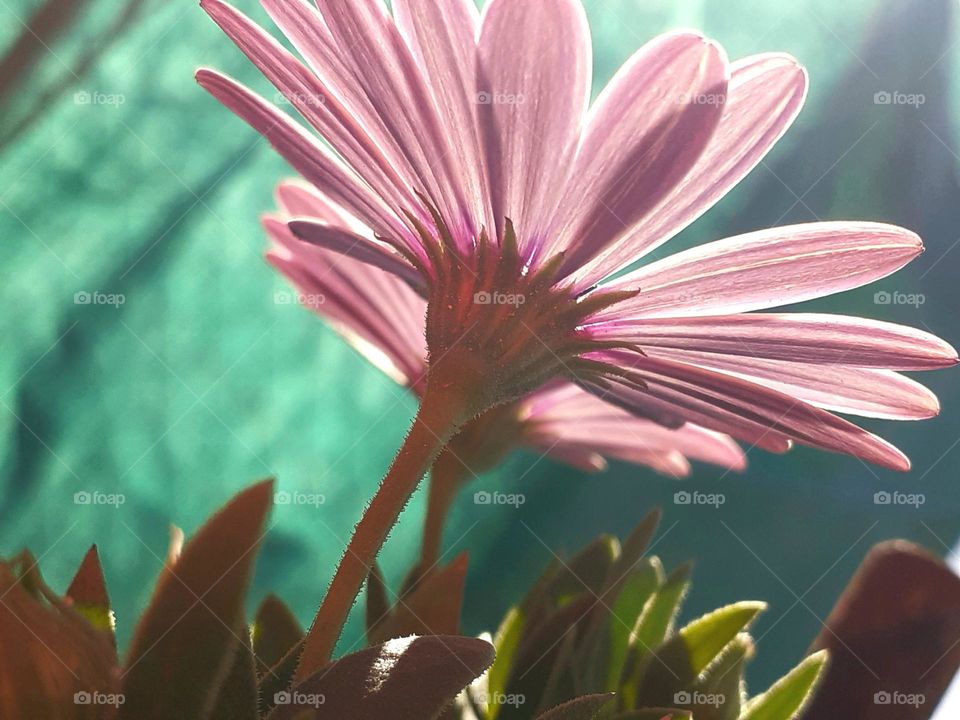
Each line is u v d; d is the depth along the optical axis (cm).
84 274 25
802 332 9
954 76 24
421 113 8
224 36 25
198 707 5
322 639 7
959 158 24
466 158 8
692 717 8
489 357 8
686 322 9
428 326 8
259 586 23
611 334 9
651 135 8
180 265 25
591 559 9
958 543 24
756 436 10
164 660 5
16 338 24
